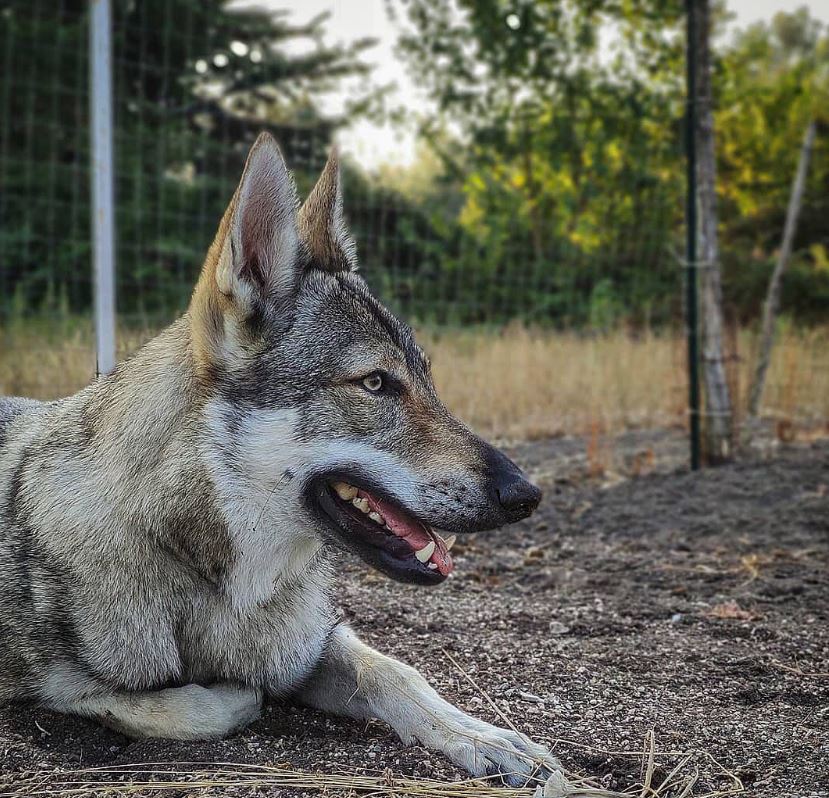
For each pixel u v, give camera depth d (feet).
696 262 6.34
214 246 2.89
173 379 2.93
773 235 16.75
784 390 8.38
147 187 15.05
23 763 2.74
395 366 2.97
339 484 2.96
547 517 5.28
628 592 4.18
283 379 2.89
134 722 2.88
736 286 15.20
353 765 2.78
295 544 3.00
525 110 14.58
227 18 15.92
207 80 16.44
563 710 3.14
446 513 2.91
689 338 6.36
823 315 14.82
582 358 8.77
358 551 2.94
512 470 2.96
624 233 13.19
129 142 14.96
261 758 2.80
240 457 2.87
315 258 3.09
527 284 13.89
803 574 4.37
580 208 13.75
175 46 15.42
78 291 15.20
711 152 6.38
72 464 3.03
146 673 2.93
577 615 3.91
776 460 6.52
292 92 17.30
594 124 13.75
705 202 6.38
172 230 15.14
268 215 2.89
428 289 13.88
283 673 3.07
